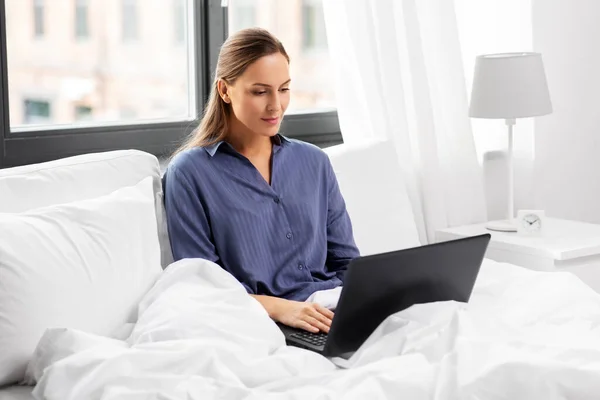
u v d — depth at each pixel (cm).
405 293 197
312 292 238
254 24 335
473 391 162
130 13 300
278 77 234
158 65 307
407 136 316
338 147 288
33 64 279
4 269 184
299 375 178
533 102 313
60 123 285
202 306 195
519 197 367
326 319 212
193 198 232
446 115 335
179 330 187
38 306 186
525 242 305
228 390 164
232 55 236
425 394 164
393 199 290
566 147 365
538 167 361
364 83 308
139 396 162
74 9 287
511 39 357
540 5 354
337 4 308
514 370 163
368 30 305
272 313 218
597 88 367
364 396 161
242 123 239
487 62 316
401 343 186
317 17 351
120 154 239
